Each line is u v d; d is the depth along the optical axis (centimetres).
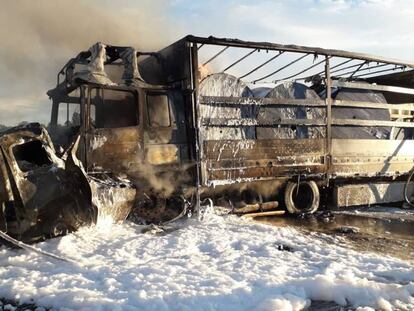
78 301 353
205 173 746
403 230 726
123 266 454
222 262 485
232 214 804
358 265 479
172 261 480
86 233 568
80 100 659
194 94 743
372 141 975
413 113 1059
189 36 726
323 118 898
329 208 954
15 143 512
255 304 349
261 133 822
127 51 727
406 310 355
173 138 738
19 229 509
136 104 706
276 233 642
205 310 339
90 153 656
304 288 384
